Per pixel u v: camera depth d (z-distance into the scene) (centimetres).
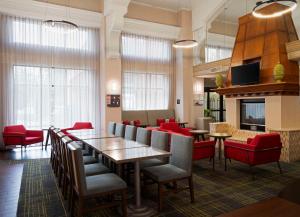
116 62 820
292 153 582
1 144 709
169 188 388
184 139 340
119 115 830
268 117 639
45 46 748
